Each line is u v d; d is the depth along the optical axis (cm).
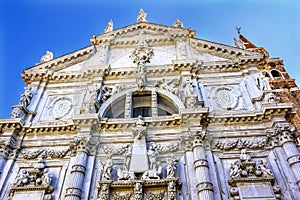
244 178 1400
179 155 1577
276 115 1636
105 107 1895
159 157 1577
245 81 1991
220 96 1922
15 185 1501
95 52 2409
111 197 1398
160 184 1397
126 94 1983
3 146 1677
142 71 2077
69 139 1742
